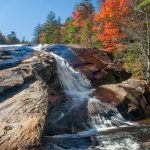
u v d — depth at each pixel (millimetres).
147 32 26312
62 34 73812
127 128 16281
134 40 28875
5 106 12961
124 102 19344
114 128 16406
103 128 16469
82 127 15891
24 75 15414
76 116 16297
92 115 16984
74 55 24594
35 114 12289
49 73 18062
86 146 12742
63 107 16734
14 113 12344
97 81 23344
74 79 21438
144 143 12875
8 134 10781
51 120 15383
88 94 19766
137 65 26969
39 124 11539
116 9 29500
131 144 12812
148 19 28047
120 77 25672
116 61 27531
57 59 21906
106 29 29797
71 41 59281
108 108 18125
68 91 19844
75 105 17203
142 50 26547
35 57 18938
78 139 13938
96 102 18188
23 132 10898
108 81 24172
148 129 15859
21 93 14125
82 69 23359
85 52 25547
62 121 15578
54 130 14875
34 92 14203
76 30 58812
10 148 10172
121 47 28672
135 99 20078
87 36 44156
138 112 19453
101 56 26391
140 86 21781
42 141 12828
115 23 29641
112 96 19688
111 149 12156
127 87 21000
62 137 14359
